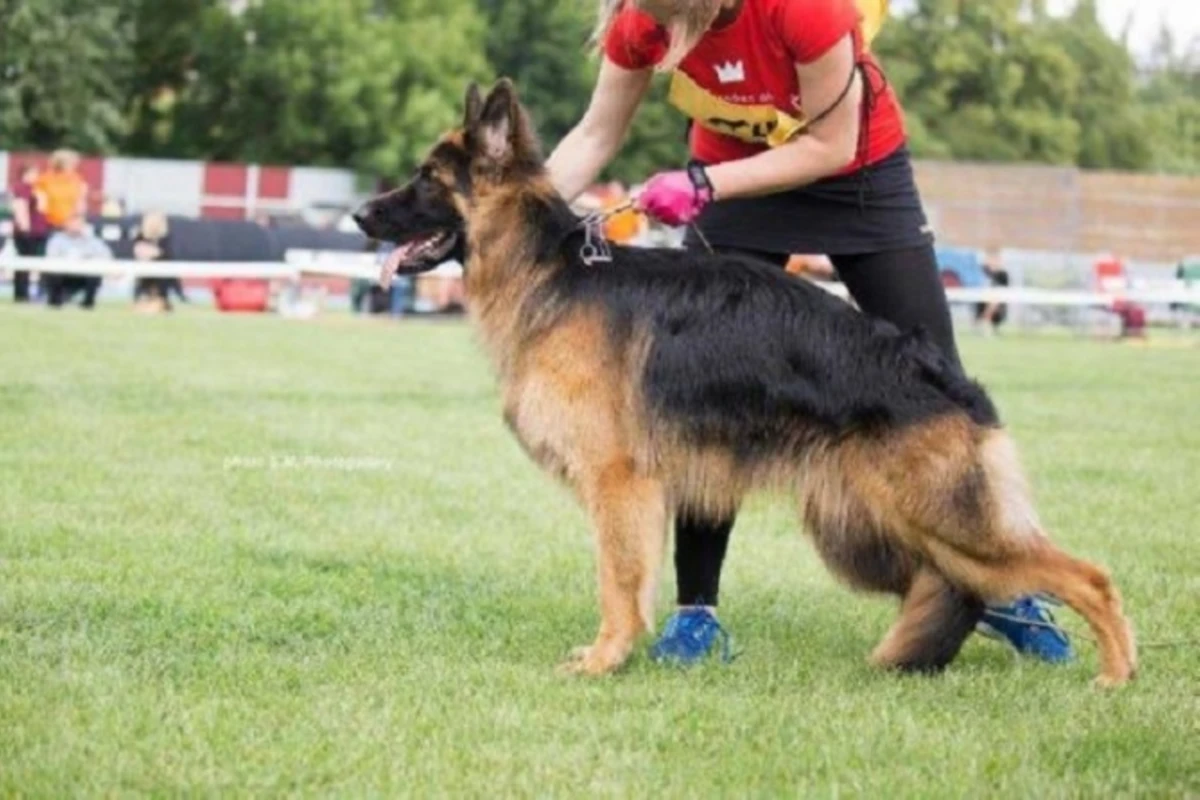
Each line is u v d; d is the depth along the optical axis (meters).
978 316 36.19
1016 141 66.94
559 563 8.94
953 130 65.94
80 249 30.59
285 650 6.86
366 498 10.78
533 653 6.99
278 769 5.21
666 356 6.57
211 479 11.29
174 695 6.00
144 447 12.67
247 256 31.83
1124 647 6.64
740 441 6.57
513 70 57.97
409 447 13.28
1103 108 72.31
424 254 6.98
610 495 6.65
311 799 4.96
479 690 6.25
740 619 7.88
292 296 32.59
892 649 6.79
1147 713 6.16
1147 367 24.72
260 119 56.19
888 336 6.56
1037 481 12.41
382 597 7.93
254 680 6.28
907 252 7.29
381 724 5.72
